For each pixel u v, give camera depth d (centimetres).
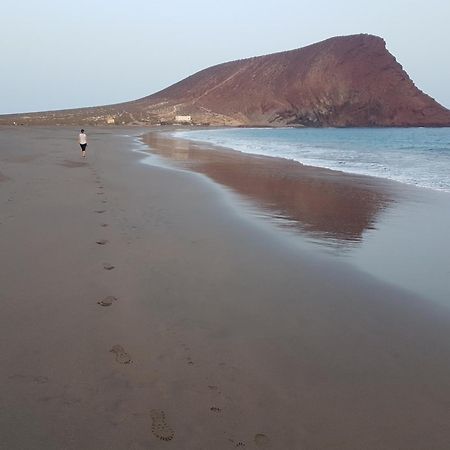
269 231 845
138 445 258
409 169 2192
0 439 255
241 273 588
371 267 634
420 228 891
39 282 511
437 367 362
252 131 11894
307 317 455
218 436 270
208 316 447
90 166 1878
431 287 555
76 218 850
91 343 377
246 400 309
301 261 655
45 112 16238
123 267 584
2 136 4491
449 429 287
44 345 368
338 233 842
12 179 1310
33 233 723
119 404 295
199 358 363
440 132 11706
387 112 17525
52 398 297
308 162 2566
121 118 13588
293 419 291
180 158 2569
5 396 295
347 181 1644
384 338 412
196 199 1166
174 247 696
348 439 274
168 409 294
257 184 1521
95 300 470
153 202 1084
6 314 423
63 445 254
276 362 362
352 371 353
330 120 17912
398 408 307
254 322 438
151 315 442
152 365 348
